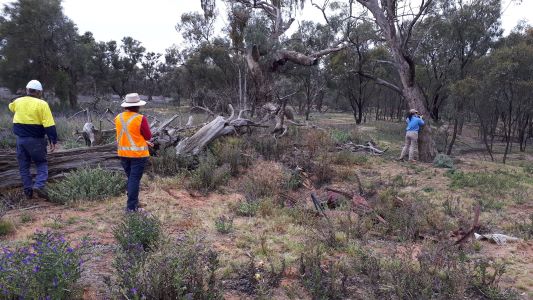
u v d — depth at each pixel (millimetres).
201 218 5992
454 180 9984
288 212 6488
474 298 4020
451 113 25750
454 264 4227
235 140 10922
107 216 5773
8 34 30734
